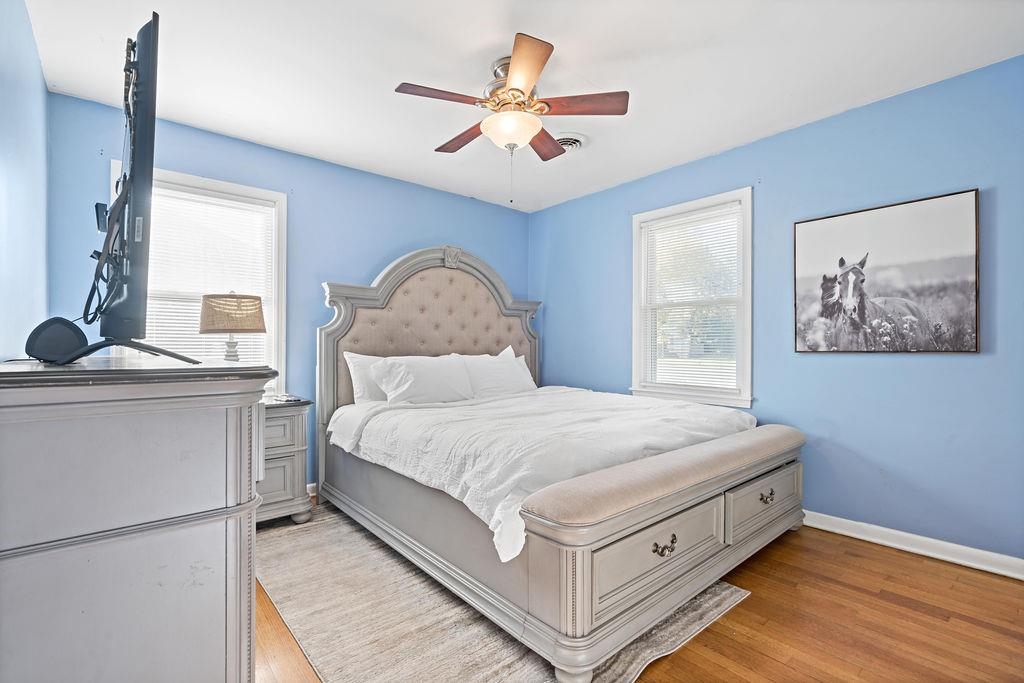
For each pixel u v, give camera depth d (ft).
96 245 9.00
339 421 10.25
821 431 9.59
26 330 6.44
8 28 5.28
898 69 7.86
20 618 2.79
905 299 8.50
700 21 6.67
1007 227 7.59
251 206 10.70
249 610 3.59
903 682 5.17
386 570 7.72
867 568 7.80
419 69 7.90
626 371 13.19
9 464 2.76
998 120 7.68
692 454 6.93
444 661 5.52
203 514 3.37
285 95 8.72
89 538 2.96
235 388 3.44
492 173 12.59
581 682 4.93
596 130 10.06
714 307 11.46
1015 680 5.20
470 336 13.74
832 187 9.42
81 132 8.90
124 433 3.09
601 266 13.88
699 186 11.57
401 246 13.08
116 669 3.08
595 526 5.06
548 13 6.52
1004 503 7.63
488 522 5.81
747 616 6.40
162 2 6.31
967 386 7.96
